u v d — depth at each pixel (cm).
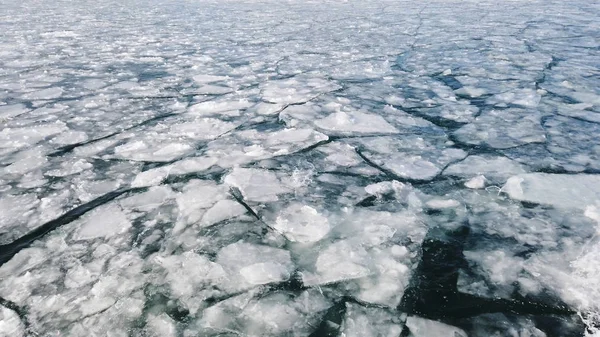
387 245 436
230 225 469
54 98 894
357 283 394
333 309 370
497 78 1007
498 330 346
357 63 1223
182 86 1000
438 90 926
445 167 581
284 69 1172
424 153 624
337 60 1280
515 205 487
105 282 394
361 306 372
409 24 2066
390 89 942
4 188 539
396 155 620
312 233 455
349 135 695
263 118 779
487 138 664
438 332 347
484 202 496
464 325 352
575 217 461
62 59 1305
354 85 977
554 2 2988
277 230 461
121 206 503
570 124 704
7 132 707
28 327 355
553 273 391
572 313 356
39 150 646
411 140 668
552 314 356
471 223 462
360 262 416
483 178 532
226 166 596
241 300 378
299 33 1852
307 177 561
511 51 1316
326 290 388
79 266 412
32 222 475
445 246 431
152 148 655
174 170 584
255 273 404
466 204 495
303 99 877
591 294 370
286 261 419
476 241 435
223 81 1046
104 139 686
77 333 350
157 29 1984
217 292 385
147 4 3366
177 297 380
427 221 468
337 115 750
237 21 2298
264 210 493
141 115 797
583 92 869
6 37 1688
